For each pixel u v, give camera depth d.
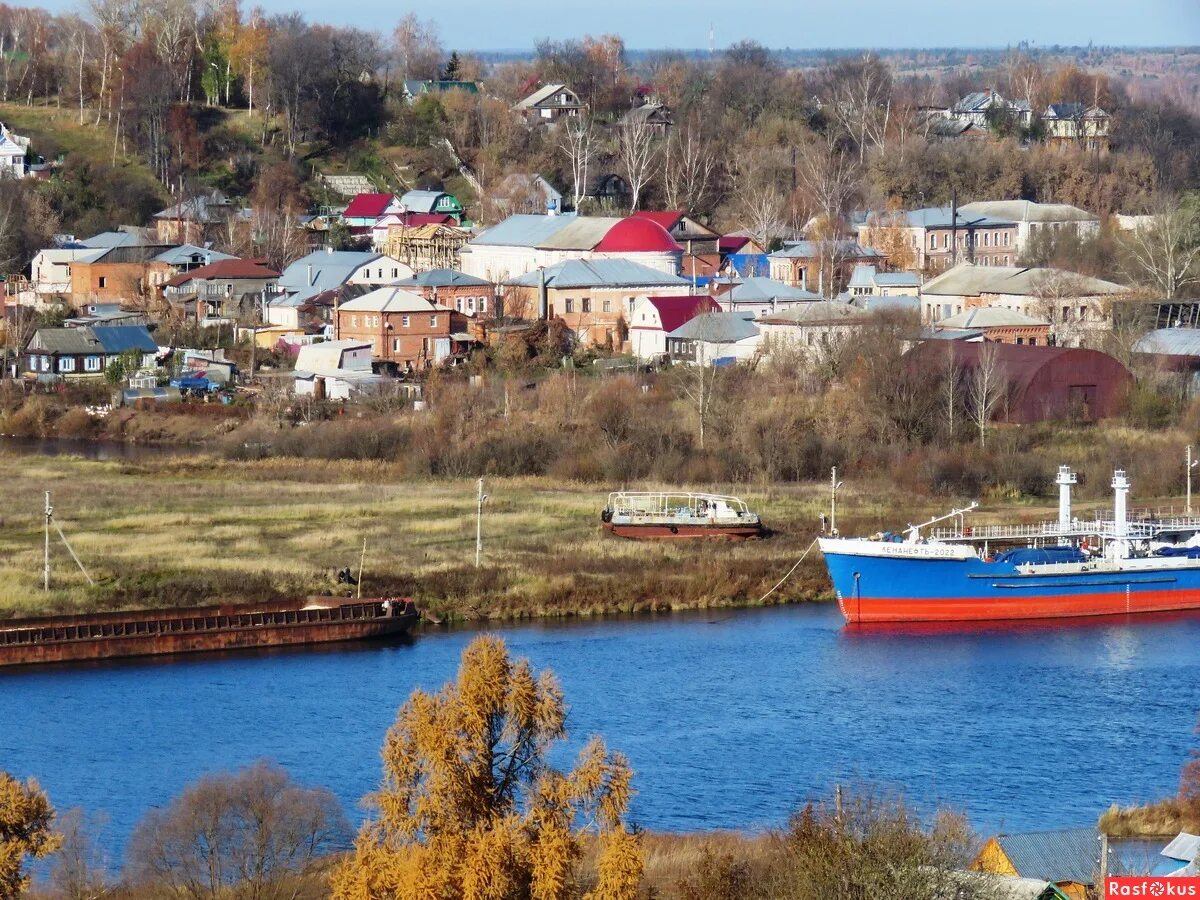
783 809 188.25
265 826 158.25
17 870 136.50
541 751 133.62
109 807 187.00
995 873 145.50
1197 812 179.62
